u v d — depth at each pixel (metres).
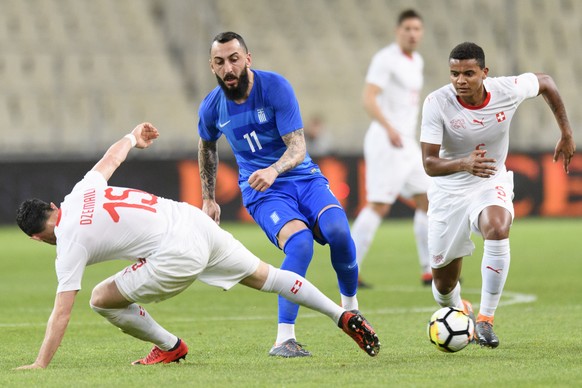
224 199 78.31
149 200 21.34
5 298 39.72
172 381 19.27
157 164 76.56
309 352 23.84
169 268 20.95
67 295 20.88
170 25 95.25
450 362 21.55
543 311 33.00
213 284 22.08
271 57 97.88
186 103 89.06
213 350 24.91
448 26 103.75
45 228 21.08
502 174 26.25
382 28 103.75
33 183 75.31
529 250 60.12
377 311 34.16
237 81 24.22
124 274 21.38
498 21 105.62
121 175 75.75
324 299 22.16
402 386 18.25
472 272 49.03
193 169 77.19
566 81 103.88
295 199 25.17
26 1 93.38
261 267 22.22
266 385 18.58
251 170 25.72
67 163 75.31
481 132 25.44
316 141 81.94
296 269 23.98
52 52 89.94
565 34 106.69
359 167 79.19
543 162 82.94
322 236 25.19
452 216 25.98
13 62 87.94
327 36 101.25
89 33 93.00
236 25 99.44
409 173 42.69
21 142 82.31
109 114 85.56
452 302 27.36
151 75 90.69
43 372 20.59
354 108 93.75
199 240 21.22
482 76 24.56
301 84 95.75
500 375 19.42
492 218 24.86
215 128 25.84
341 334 27.97
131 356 24.06
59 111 84.00
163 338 22.23
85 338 27.75
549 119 95.38
